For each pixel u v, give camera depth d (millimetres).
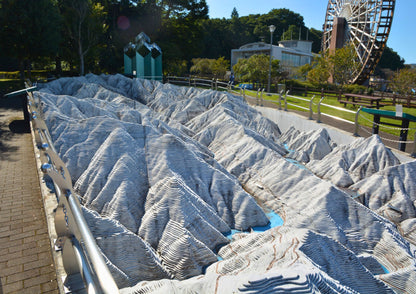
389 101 26609
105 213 8539
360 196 10977
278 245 6379
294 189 10609
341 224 9109
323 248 6559
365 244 8727
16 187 7992
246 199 9688
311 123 17875
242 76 42500
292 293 4414
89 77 23266
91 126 10984
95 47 38156
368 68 45062
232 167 12953
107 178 9273
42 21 27953
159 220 8016
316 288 4613
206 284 5102
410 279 7066
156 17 46969
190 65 57281
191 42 48750
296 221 9289
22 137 13539
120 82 23234
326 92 32156
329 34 53500
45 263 4988
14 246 5422
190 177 10078
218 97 20891
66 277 3598
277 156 12484
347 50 37594
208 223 8258
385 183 10930
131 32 45625
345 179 12133
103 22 40062
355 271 6719
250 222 9367
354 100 26438
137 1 48219
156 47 30281
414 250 8523
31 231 5898
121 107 15219
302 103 26172
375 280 6734
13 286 4469
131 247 6645
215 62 49469
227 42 78188
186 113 19156
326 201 9375
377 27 42562
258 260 6125
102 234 6559
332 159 13391
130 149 9930
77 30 33094
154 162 9922
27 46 27781
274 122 21391
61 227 3549
